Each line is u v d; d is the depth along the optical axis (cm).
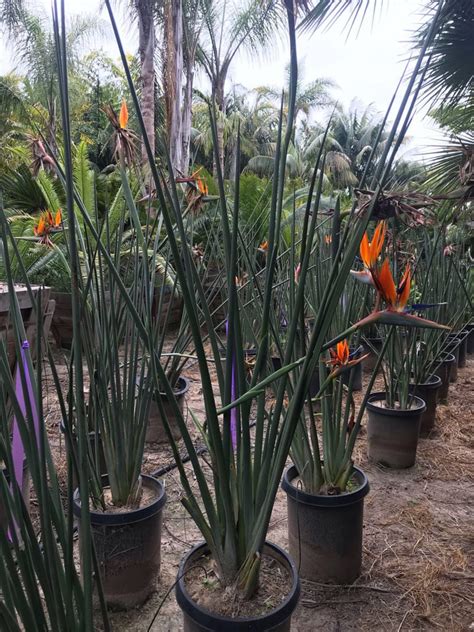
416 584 175
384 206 120
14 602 83
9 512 82
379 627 156
